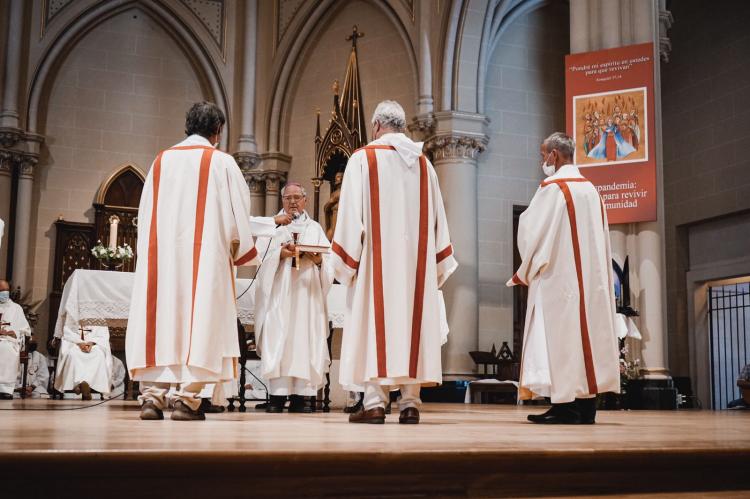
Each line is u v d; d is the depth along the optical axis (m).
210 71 16.69
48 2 16.03
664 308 10.36
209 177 5.21
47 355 15.20
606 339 5.40
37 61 15.81
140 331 5.05
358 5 15.72
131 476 2.19
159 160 5.28
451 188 13.89
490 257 14.34
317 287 7.46
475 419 5.74
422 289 5.03
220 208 5.21
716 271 14.79
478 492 2.52
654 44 10.63
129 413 5.88
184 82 16.83
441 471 2.47
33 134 15.56
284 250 7.21
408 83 14.96
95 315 8.12
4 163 15.34
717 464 2.81
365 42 15.56
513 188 14.68
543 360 5.34
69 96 16.17
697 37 15.34
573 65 10.47
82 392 10.86
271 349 7.23
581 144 10.34
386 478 2.42
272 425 4.38
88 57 16.36
